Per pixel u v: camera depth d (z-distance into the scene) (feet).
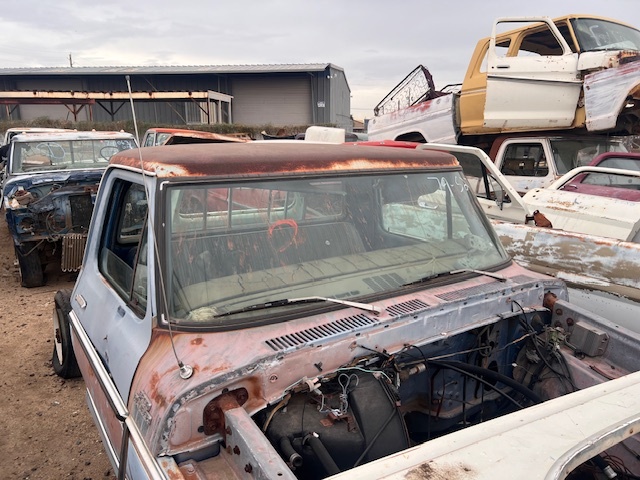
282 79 113.91
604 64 22.38
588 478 7.48
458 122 27.94
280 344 6.31
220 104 94.89
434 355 8.00
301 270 7.72
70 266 22.35
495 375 7.88
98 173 23.24
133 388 6.45
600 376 7.90
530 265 13.53
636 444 7.16
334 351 6.51
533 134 25.64
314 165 8.25
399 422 6.52
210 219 7.33
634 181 18.35
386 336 6.92
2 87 112.88
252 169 7.67
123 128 84.12
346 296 7.50
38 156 25.39
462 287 8.24
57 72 109.60
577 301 12.58
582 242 12.61
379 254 8.59
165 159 7.50
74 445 11.89
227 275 7.20
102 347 8.10
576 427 5.12
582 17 24.50
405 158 9.45
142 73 107.86
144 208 8.34
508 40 26.76
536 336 8.55
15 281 24.66
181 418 5.60
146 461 5.65
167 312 6.64
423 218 9.30
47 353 16.58
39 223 22.04
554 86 24.00
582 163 24.21
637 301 11.53
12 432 12.36
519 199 14.96
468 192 10.05
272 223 7.85
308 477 6.07
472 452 4.74
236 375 5.83
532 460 4.62
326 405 6.38
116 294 8.50
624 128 25.12
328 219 8.38
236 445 5.44
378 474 4.47
